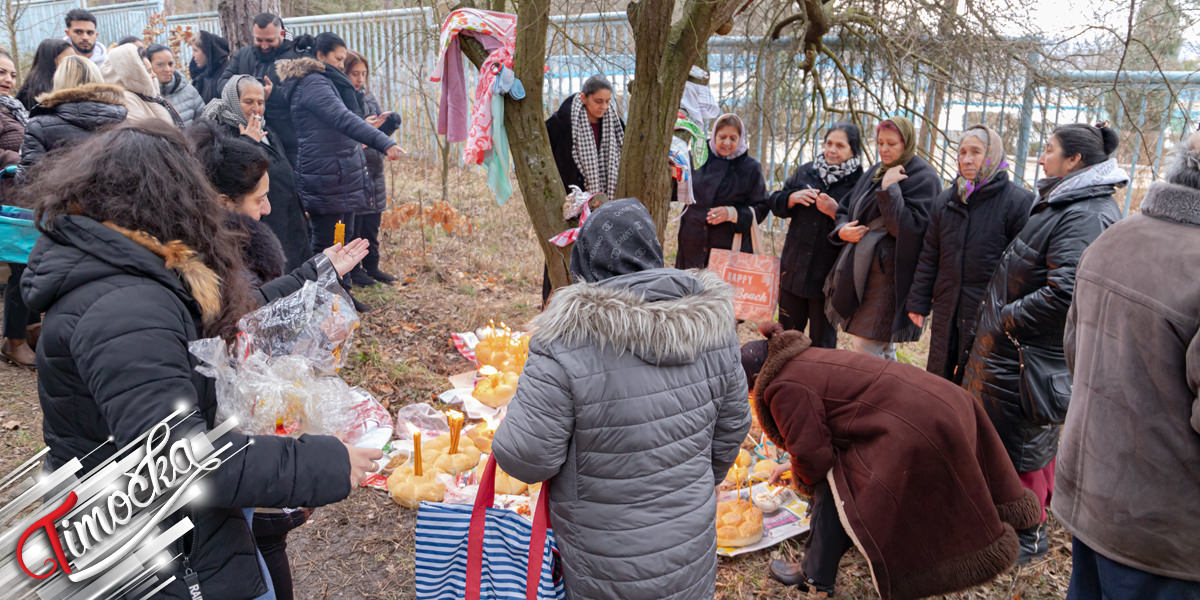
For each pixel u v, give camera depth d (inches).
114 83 160.2
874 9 233.8
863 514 99.3
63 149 60.4
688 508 71.2
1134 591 79.0
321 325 78.5
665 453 69.4
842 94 269.6
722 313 70.6
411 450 140.2
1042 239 111.9
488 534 79.5
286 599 88.1
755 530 120.8
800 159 268.4
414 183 332.5
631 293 67.8
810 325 177.9
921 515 97.7
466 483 127.5
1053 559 121.1
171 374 53.7
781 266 175.3
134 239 56.0
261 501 57.0
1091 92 210.8
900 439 96.9
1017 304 112.7
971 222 128.8
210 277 60.2
